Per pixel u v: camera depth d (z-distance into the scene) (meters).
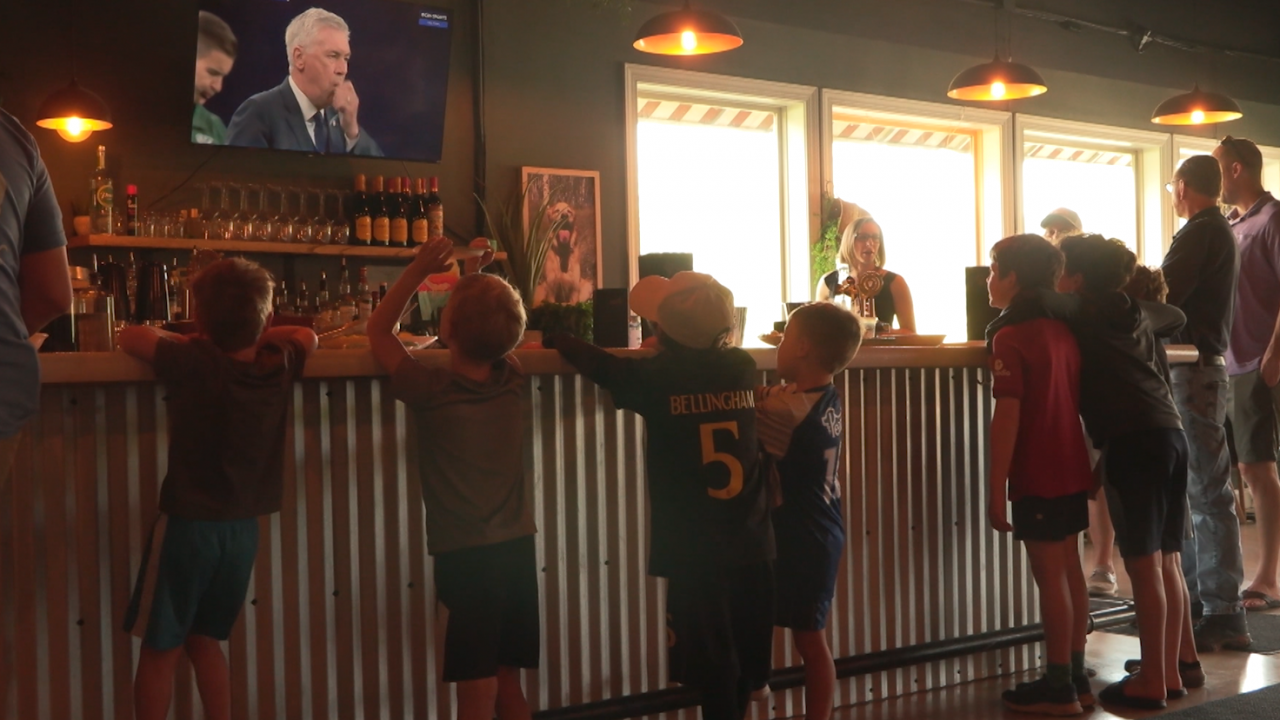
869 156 6.86
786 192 6.48
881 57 6.56
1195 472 3.71
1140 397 2.92
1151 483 2.90
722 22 4.14
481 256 2.40
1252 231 4.21
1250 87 8.30
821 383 2.55
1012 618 3.39
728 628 2.23
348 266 4.99
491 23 5.40
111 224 4.40
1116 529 2.97
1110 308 2.95
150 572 1.96
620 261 5.77
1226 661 3.46
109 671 2.11
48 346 2.30
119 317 3.82
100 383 2.08
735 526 2.22
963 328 7.28
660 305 2.31
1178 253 3.78
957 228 7.23
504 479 2.20
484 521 2.15
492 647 2.15
